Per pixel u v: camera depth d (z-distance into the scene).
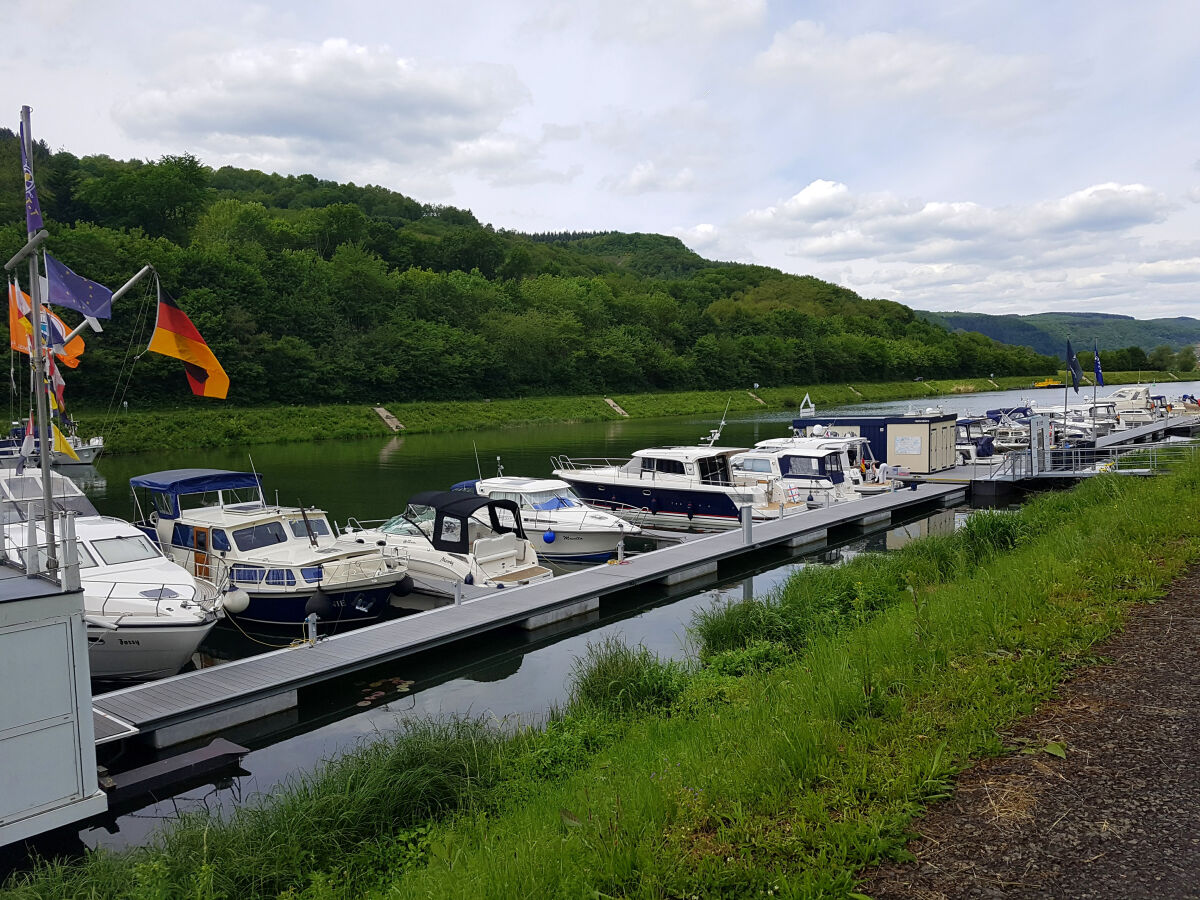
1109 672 6.23
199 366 10.61
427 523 17.55
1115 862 3.90
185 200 92.69
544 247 198.38
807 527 19.92
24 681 6.34
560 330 97.19
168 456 47.78
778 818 4.69
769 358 109.56
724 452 24.06
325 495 30.45
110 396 56.91
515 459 43.50
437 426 68.00
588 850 4.69
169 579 12.53
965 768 4.95
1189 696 5.68
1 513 9.31
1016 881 3.83
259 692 10.08
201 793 8.63
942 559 14.15
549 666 12.34
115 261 64.75
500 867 4.68
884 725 5.68
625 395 92.75
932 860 4.07
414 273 105.31
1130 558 9.26
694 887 4.14
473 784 7.31
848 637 9.30
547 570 16.59
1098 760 4.90
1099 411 44.12
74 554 6.65
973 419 35.91
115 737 8.77
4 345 50.22
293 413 61.78
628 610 15.04
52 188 91.62
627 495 24.12
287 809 6.86
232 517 15.16
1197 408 48.97
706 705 8.65
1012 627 7.41
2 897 5.95
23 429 39.62
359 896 5.80
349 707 10.86
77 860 7.18
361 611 14.16
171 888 5.75
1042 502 17.52
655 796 5.26
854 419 30.39
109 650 11.14
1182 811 4.28
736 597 15.81
